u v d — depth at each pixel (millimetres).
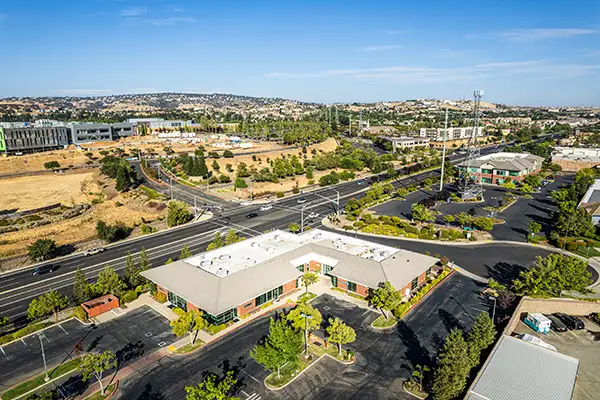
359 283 58312
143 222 100562
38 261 75812
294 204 116688
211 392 33688
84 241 87312
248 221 99812
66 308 57375
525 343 43438
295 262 65000
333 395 39406
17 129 189250
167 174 156875
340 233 90062
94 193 130750
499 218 100750
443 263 69250
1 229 94375
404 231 90438
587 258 73938
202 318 51438
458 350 36938
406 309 54750
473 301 58000
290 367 43562
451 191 131625
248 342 48250
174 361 44750
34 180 147375
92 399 38844
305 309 47812
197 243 83875
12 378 42312
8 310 57875
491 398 34969
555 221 96375
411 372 42656
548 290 56094
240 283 55375
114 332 50875
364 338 48938
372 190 118438
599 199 104000
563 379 37688
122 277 66812
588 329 51281
